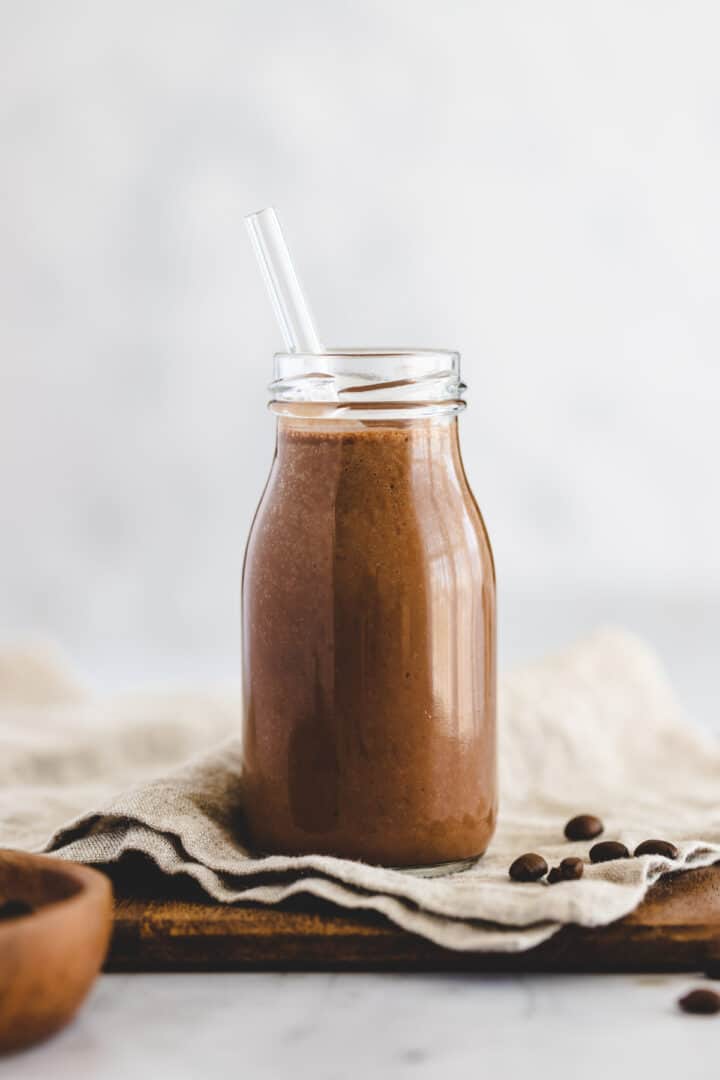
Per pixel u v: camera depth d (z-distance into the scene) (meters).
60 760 0.65
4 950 0.37
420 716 0.47
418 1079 0.38
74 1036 0.41
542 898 0.43
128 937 0.44
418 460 0.48
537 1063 0.39
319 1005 0.42
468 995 0.43
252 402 1.22
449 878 0.48
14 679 0.75
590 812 0.57
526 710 0.65
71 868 0.42
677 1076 0.38
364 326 1.19
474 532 0.48
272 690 0.48
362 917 0.45
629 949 0.44
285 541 0.47
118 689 1.07
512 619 1.15
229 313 1.21
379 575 0.47
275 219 0.49
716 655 1.06
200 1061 0.39
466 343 1.19
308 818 0.47
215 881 0.47
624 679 0.68
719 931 0.44
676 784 0.63
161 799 0.49
